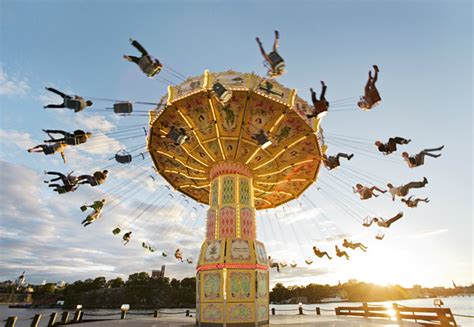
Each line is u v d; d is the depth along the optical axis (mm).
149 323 19000
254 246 17172
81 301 149625
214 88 14016
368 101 13492
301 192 24328
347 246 20859
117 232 20656
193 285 163875
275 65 12094
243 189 18984
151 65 12227
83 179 16156
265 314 16578
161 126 18500
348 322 18453
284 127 18078
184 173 21703
